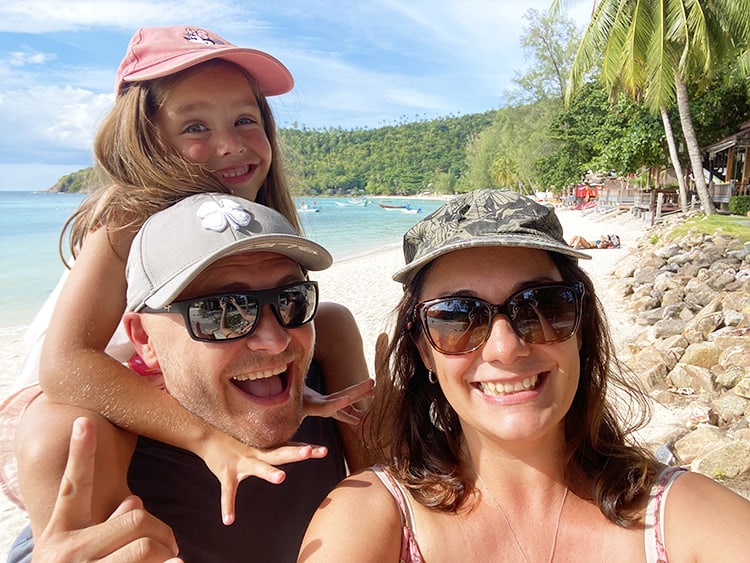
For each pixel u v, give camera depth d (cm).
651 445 142
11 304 457
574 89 596
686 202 662
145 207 57
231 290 49
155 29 71
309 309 53
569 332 51
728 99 643
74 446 39
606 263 475
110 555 39
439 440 57
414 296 55
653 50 476
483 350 50
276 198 82
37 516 46
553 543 52
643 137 684
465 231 50
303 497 60
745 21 467
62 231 63
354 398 59
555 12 596
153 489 52
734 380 173
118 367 52
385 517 50
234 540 55
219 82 71
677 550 49
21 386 62
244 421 50
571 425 56
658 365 190
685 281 328
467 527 52
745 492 120
